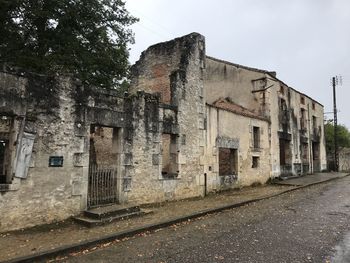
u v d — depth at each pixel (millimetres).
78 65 15297
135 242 7570
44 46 15023
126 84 19031
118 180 11078
